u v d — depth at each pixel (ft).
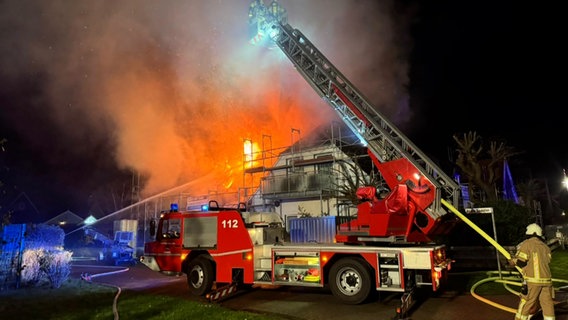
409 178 28.17
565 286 26.96
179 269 33.50
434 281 25.04
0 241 36.55
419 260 25.26
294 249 29.22
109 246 74.84
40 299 30.19
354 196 58.75
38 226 37.96
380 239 27.96
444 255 29.27
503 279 32.19
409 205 27.30
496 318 21.65
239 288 34.63
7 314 25.05
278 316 23.47
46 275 37.09
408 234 27.09
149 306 26.40
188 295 32.37
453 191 26.94
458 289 30.19
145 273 50.88
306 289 33.60
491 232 44.62
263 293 31.99
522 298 19.25
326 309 25.41
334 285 27.25
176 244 33.99
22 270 36.24
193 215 33.65
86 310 25.79
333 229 60.23
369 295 27.17
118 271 53.16
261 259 30.73
